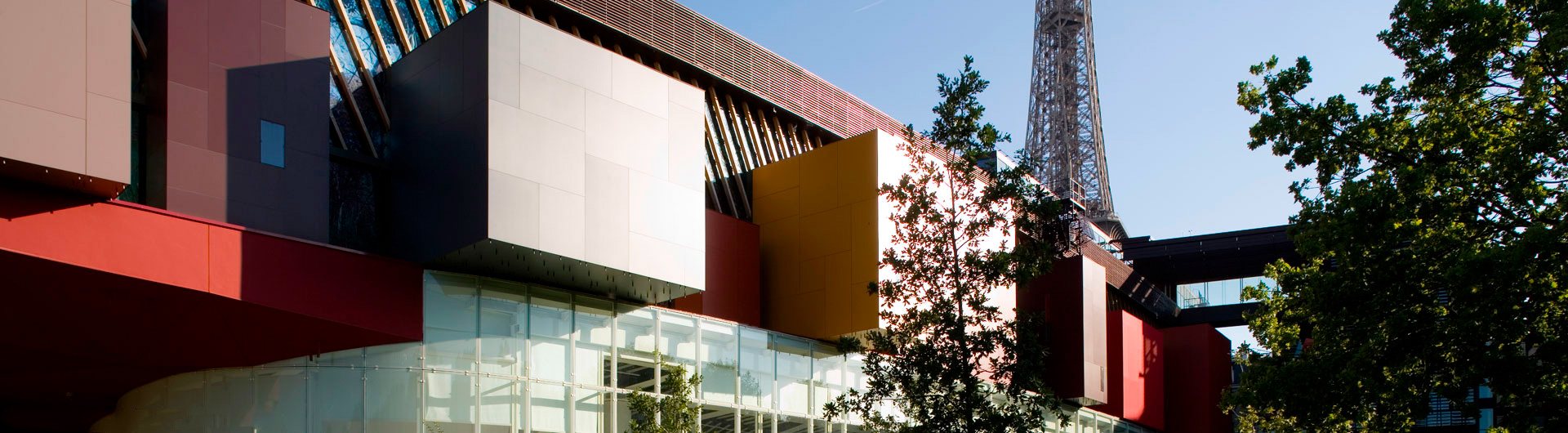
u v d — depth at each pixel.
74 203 22.69
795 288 39.31
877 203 37.47
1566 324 23.58
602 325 31.81
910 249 26.08
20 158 21.19
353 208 29.59
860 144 38.56
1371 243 24.78
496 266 29.12
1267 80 27.67
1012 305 43.66
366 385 27.05
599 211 29.61
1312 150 26.33
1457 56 25.23
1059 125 137.75
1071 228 52.91
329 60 28.56
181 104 25.39
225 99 26.17
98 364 27.02
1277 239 67.38
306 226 27.12
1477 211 24.95
